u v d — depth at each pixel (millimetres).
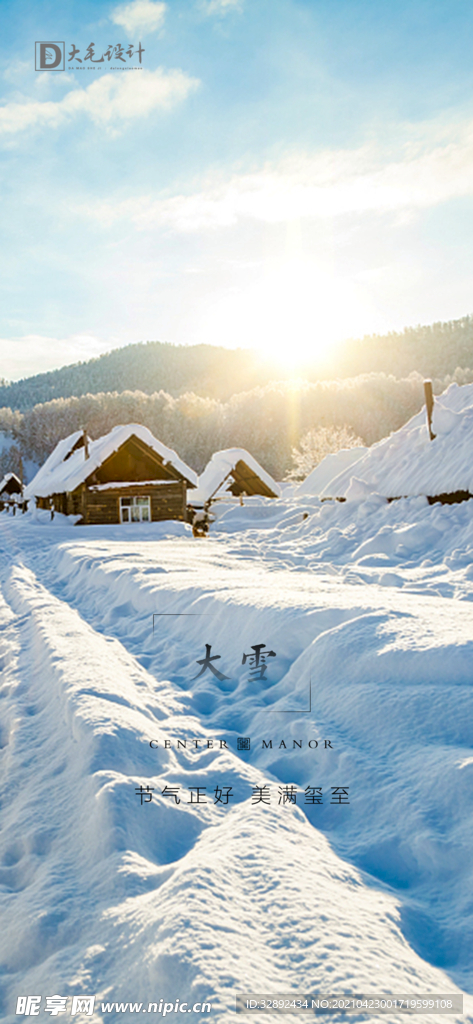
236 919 2023
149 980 1807
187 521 27312
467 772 2859
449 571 9477
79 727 3725
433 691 3666
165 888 2260
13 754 3980
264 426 101438
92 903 2332
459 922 2197
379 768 3209
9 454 108000
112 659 5641
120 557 11695
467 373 114750
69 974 1951
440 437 15430
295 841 2670
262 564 11266
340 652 4332
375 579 9047
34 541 19938
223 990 1659
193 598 6883
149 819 2828
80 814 2984
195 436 104125
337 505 16859
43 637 6508
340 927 2016
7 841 2975
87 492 26016
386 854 2637
